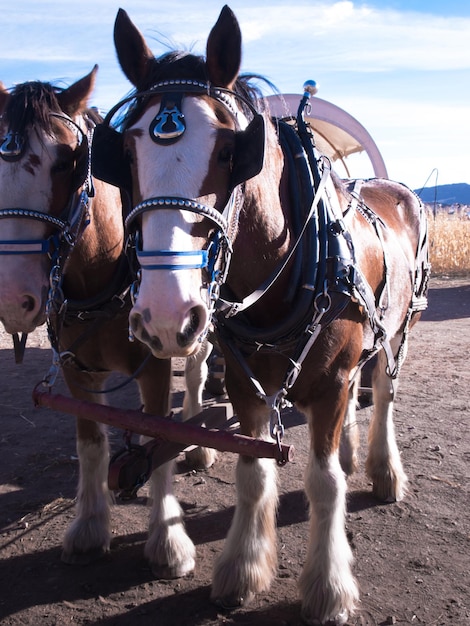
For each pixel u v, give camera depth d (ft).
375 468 11.34
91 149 6.79
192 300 5.76
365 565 9.29
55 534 10.43
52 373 8.59
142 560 9.64
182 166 5.93
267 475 8.84
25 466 13.06
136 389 18.20
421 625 7.97
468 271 41.14
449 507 10.97
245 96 7.24
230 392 8.46
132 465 7.59
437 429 14.49
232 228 6.68
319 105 18.74
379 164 19.10
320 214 7.72
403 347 11.65
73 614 8.36
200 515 10.97
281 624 8.07
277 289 7.58
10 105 8.05
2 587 8.98
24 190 7.77
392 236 10.77
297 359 7.42
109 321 9.11
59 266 8.23
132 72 7.16
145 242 5.88
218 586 8.51
